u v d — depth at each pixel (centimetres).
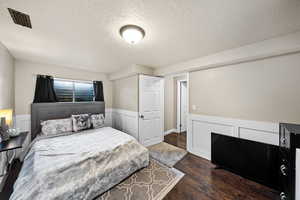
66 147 196
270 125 184
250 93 203
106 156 182
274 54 174
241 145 190
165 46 197
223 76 235
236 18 129
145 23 138
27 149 237
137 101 321
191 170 215
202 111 266
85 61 278
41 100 287
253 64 200
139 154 213
